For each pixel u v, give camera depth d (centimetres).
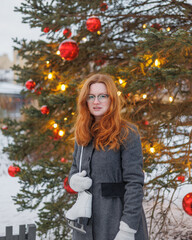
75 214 157
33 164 326
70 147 411
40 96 354
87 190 163
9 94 1686
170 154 285
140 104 349
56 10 306
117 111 165
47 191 309
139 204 148
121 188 157
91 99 170
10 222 434
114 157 157
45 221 290
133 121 340
